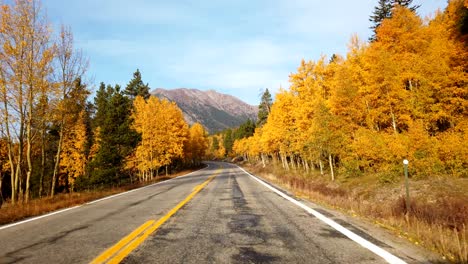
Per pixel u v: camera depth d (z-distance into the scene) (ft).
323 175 88.12
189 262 13.41
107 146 103.71
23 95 50.42
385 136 63.26
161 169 175.42
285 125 102.83
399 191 48.34
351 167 71.46
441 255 13.88
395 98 64.39
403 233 18.24
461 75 58.95
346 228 19.76
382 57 64.80
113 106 110.22
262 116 200.64
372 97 67.41
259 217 24.61
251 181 72.64
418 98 60.80
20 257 14.66
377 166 65.87
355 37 76.07
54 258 14.34
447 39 63.77
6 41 48.37
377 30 73.41
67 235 19.42
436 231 18.29
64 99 57.47
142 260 13.78
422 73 61.36
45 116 55.21
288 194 42.70
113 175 103.60
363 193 55.47
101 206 34.96
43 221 25.63
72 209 33.40
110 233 19.61
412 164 54.65
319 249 15.07
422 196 42.93
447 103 61.16
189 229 20.36
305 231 19.16
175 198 39.78
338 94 73.87
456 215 27.66
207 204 33.06
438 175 50.29
